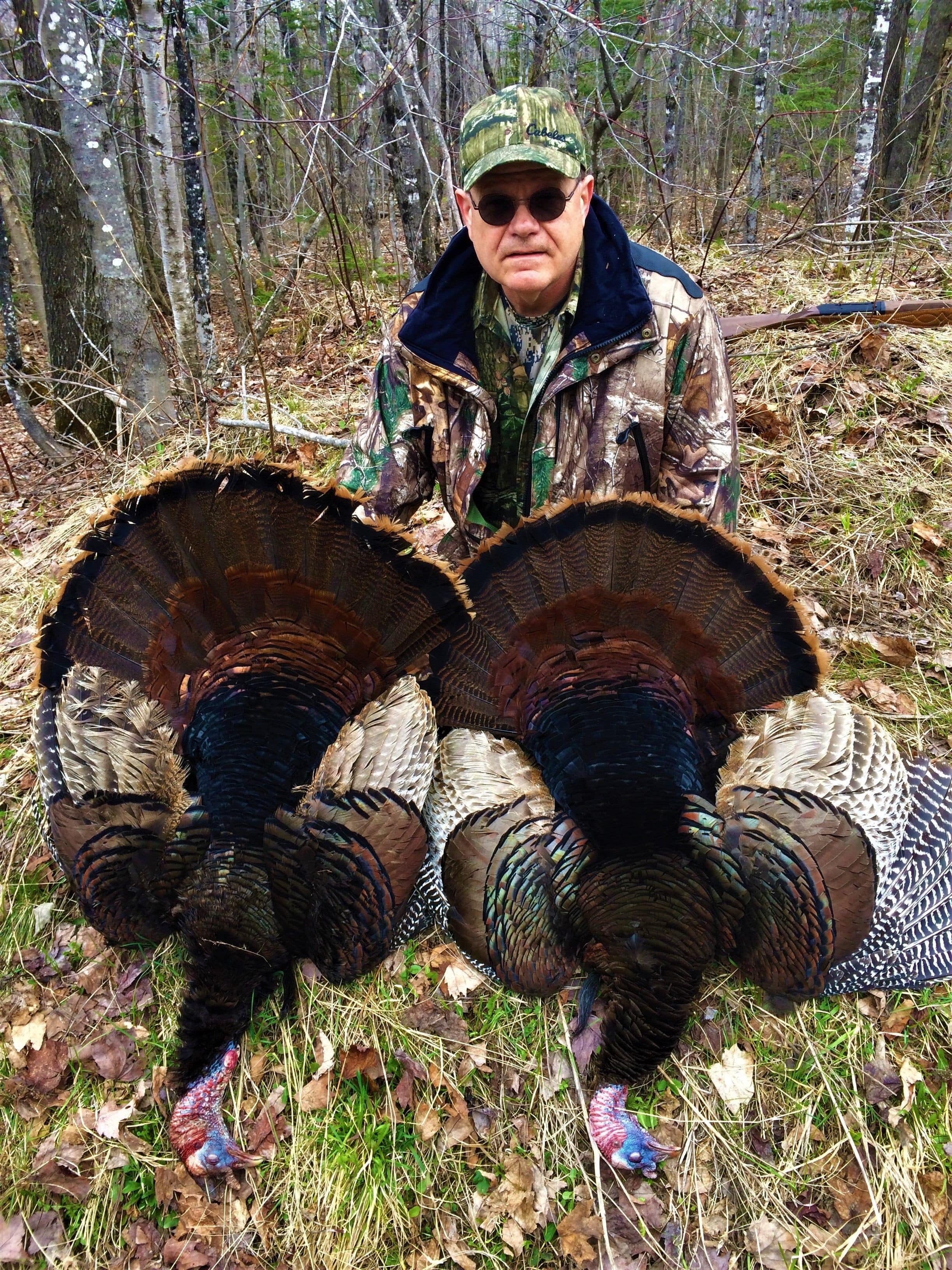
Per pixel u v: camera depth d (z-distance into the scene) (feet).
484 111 4.17
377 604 4.53
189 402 9.27
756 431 7.72
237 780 4.16
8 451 12.32
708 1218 4.05
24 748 5.71
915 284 9.80
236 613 4.63
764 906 3.96
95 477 9.23
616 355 4.63
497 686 4.68
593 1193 4.08
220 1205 4.08
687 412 4.89
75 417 10.22
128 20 8.99
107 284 8.78
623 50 14.53
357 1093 4.30
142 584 4.44
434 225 11.55
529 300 4.54
